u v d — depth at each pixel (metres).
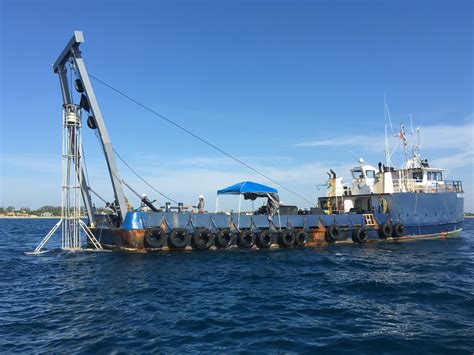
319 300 12.55
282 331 9.45
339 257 22.20
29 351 8.29
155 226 22.22
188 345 8.55
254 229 24.58
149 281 15.41
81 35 21.47
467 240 31.45
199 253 22.45
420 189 31.66
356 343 8.58
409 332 9.26
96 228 24.48
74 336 9.19
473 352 8.01
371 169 31.84
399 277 16.28
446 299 12.47
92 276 16.56
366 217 28.53
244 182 25.97
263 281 15.53
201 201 24.83
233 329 9.62
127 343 8.68
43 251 24.86
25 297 13.15
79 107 23.83
